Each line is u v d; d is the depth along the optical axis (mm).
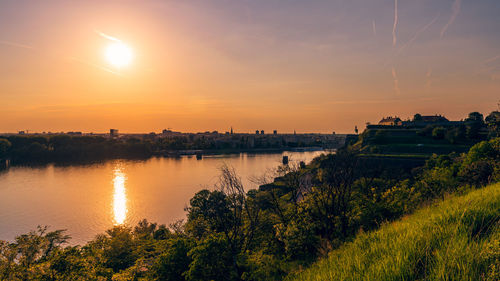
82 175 168125
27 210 97125
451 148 112938
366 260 4441
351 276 4000
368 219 18812
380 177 36094
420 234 4496
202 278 18953
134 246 40875
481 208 5324
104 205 103750
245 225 25938
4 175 165625
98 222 86062
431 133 138250
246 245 23406
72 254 20875
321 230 22891
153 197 114062
